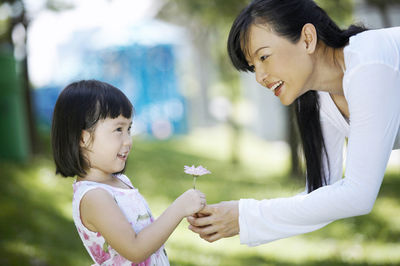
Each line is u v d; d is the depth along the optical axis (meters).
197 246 5.59
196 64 17.81
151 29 16.45
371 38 2.07
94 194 2.09
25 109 9.32
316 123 2.62
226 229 2.29
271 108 14.85
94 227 2.12
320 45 2.21
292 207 2.15
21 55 9.26
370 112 1.98
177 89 16.61
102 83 2.28
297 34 2.12
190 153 12.98
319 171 2.66
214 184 9.40
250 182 9.61
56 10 8.90
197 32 16.28
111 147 2.19
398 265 4.76
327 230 6.32
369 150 1.99
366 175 2.01
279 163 11.75
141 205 2.25
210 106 17.94
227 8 9.56
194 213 2.27
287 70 2.15
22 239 5.13
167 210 2.15
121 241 2.03
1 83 8.33
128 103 2.27
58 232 5.63
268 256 5.29
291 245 5.75
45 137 10.73
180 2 11.44
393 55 2.03
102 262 2.14
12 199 6.43
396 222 6.41
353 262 4.95
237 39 2.22
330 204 2.07
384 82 1.98
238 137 12.05
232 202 2.29
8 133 8.55
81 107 2.17
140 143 14.20
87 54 16.08
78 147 2.20
